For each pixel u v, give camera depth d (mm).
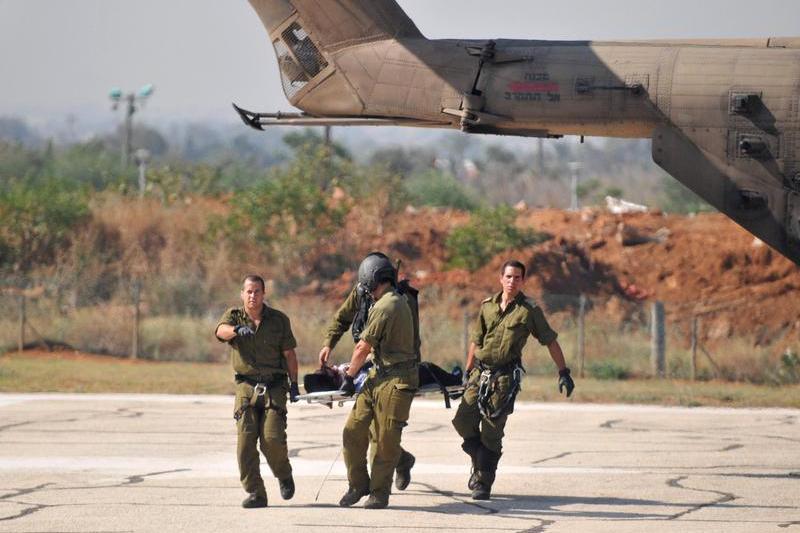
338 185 137000
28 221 117688
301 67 50406
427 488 39469
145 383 74375
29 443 49344
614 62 44406
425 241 123688
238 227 117562
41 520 32938
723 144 42750
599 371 86562
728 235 119500
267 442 35031
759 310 105188
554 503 36656
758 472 43719
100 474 41719
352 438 35469
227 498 36906
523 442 51906
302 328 93938
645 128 44156
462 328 98312
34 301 104000
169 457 45781
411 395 35156
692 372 86125
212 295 107375
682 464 45625
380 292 35812
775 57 42750
